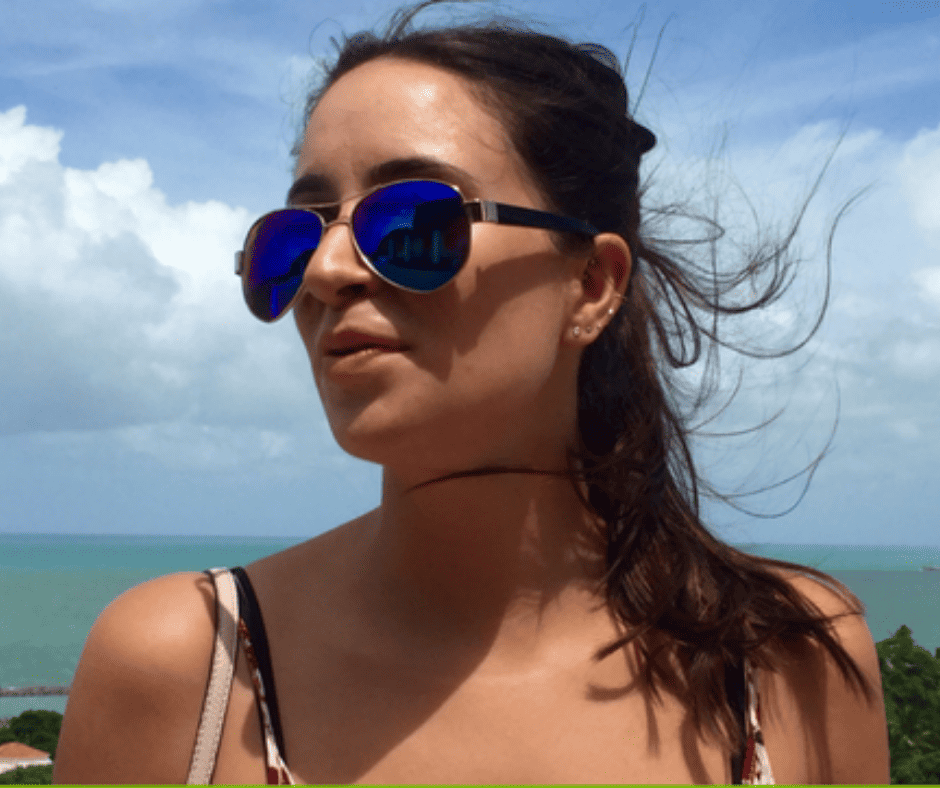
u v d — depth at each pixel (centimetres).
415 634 149
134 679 144
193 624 147
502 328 140
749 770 148
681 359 211
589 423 182
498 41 159
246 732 140
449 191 139
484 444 143
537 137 153
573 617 158
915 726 405
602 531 171
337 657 146
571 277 156
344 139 146
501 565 151
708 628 156
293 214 151
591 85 168
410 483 147
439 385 134
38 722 1827
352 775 135
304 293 148
